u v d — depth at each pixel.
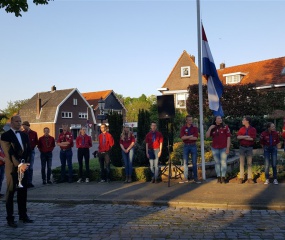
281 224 5.86
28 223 6.35
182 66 39.66
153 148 10.18
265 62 36.22
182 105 39.12
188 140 9.86
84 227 5.97
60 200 8.24
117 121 12.93
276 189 8.56
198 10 10.34
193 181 10.10
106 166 10.77
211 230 5.58
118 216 6.72
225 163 9.61
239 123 17.98
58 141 11.21
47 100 57.28
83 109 58.53
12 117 6.51
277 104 25.08
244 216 6.47
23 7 10.00
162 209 7.24
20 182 6.20
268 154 9.41
